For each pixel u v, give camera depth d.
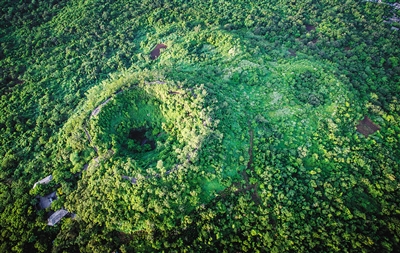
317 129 93.44
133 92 95.06
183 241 74.81
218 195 78.50
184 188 75.75
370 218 78.75
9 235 79.75
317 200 79.69
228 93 99.12
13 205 83.44
